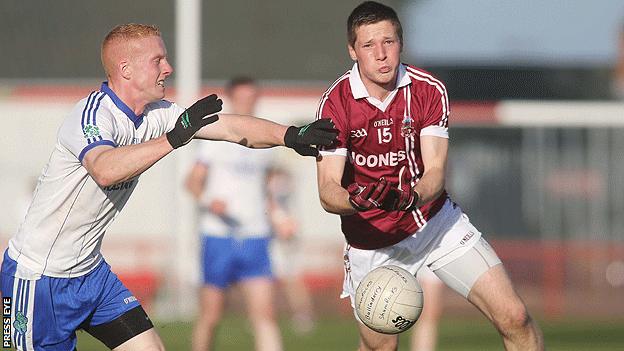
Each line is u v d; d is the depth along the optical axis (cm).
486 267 2006
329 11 7794
